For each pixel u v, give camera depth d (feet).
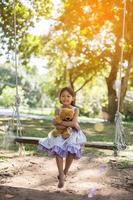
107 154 31.07
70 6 78.95
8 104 155.74
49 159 28.09
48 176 22.85
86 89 149.89
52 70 126.00
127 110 108.47
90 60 91.97
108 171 24.59
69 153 19.48
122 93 78.74
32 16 78.89
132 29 72.69
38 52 96.17
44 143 19.56
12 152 30.58
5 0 68.85
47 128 53.42
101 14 76.95
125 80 78.69
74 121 19.67
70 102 20.21
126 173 24.25
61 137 19.24
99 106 139.74
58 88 122.93
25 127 53.52
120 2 71.67
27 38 87.71
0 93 174.91
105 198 18.70
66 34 91.09
